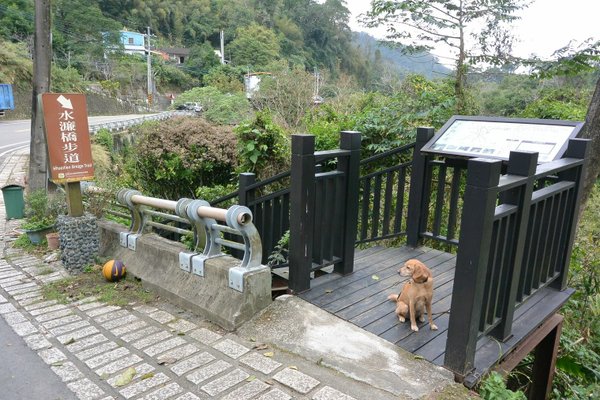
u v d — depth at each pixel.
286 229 3.59
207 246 3.44
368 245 5.20
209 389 2.32
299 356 2.60
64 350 2.82
